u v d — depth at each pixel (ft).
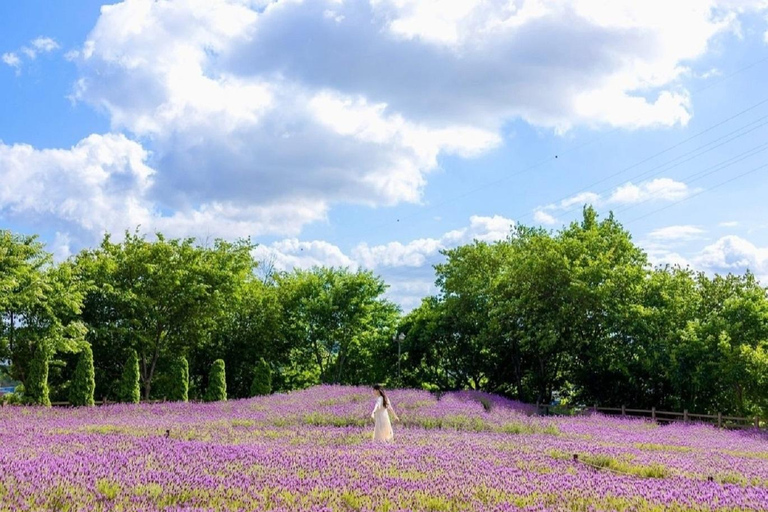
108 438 43.01
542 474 33.40
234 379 156.25
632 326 109.91
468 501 25.32
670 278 116.37
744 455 54.29
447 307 149.38
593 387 124.06
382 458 36.32
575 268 117.50
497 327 128.06
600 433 68.18
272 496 24.09
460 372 157.07
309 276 158.71
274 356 156.76
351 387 112.78
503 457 39.91
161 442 40.04
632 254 127.95
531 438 56.85
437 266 153.07
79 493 22.54
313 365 167.94
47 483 23.66
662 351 106.73
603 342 116.88
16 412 74.69
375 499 24.68
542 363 131.23
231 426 61.05
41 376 94.94
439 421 70.18
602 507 25.18
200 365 154.40
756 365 88.63
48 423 61.11
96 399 131.44
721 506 26.48
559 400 142.10
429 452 40.29
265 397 104.27
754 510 25.98
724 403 107.34
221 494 24.18
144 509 20.98
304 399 93.81
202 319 134.82
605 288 113.29
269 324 152.15
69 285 112.57
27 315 104.01
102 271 126.82
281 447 40.19
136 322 125.29
